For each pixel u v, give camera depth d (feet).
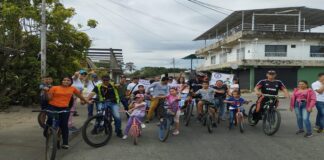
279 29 148.05
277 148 27.89
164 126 30.63
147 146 28.66
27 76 55.26
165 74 39.78
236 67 132.16
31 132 33.04
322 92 34.42
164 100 36.76
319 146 28.60
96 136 28.19
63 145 26.27
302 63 131.54
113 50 110.73
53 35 58.29
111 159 24.49
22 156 24.41
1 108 51.60
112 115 31.04
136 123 30.09
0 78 54.19
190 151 26.94
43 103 25.62
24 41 56.90
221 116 42.09
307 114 32.55
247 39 133.18
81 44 63.16
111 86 30.48
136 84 47.24
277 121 32.48
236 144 29.48
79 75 37.93
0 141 28.99
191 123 41.14
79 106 60.03
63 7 60.49
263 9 132.36
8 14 52.44
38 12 56.34
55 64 60.18
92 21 62.64
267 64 130.62
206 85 38.19
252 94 117.91
